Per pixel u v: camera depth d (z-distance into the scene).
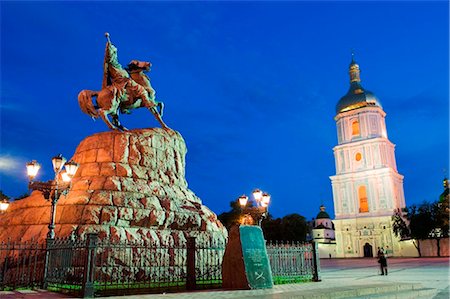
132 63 20.89
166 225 16.50
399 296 12.23
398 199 72.88
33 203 16.72
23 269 13.09
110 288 11.97
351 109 78.31
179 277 14.77
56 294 11.30
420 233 60.59
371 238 69.81
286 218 69.38
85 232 14.30
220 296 10.52
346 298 11.37
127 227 15.45
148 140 19.12
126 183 16.89
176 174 19.95
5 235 15.98
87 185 16.48
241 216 18.58
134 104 20.11
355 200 73.38
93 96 19.39
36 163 13.98
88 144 18.48
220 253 16.86
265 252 13.12
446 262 38.78
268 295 10.66
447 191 66.75
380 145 73.12
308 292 11.29
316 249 16.03
